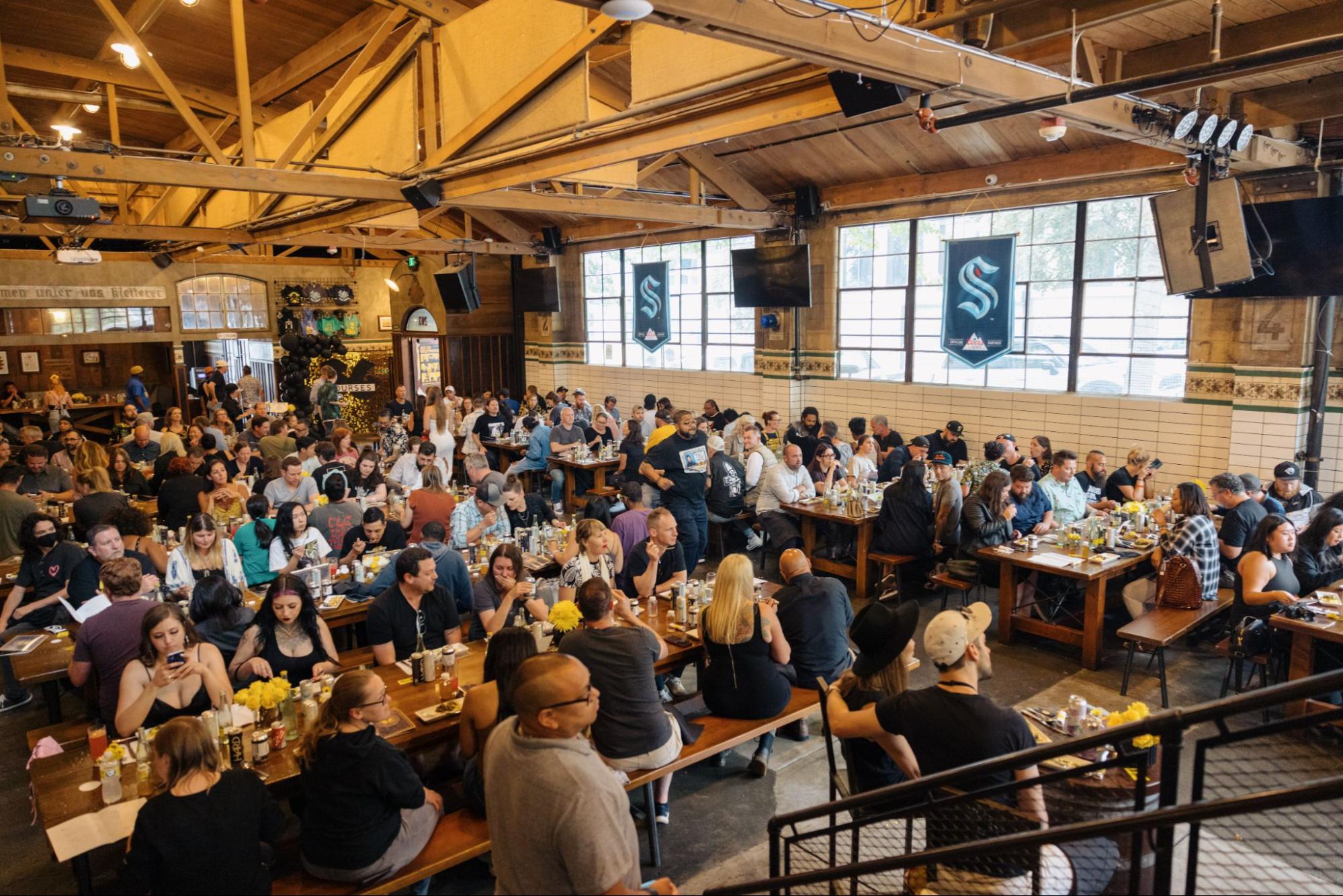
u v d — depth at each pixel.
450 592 5.50
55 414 16.25
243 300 19.31
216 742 4.04
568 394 18.67
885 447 10.86
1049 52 6.14
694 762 4.66
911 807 2.59
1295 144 7.86
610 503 11.15
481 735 4.03
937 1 4.98
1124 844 3.27
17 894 4.33
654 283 15.50
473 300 16.02
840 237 12.96
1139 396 10.04
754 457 9.78
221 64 10.33
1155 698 6.23
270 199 10.02
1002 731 2.99
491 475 7.62
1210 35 6.13
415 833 3.80
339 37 9.41
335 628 6.37
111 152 6.41
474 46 6.33
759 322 14.09
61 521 8.27
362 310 20.92
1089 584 6.67
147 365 20.28
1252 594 5.89
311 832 3.63
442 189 7.84
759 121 5.37
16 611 6.12
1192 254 7.27
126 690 4.22
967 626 3.11
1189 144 6.67
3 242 17.61
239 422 15.63
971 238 11.12
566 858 2.22
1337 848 3.49
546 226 17.66
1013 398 11.10
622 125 6.02
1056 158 10.05
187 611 5.75
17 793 5.28
